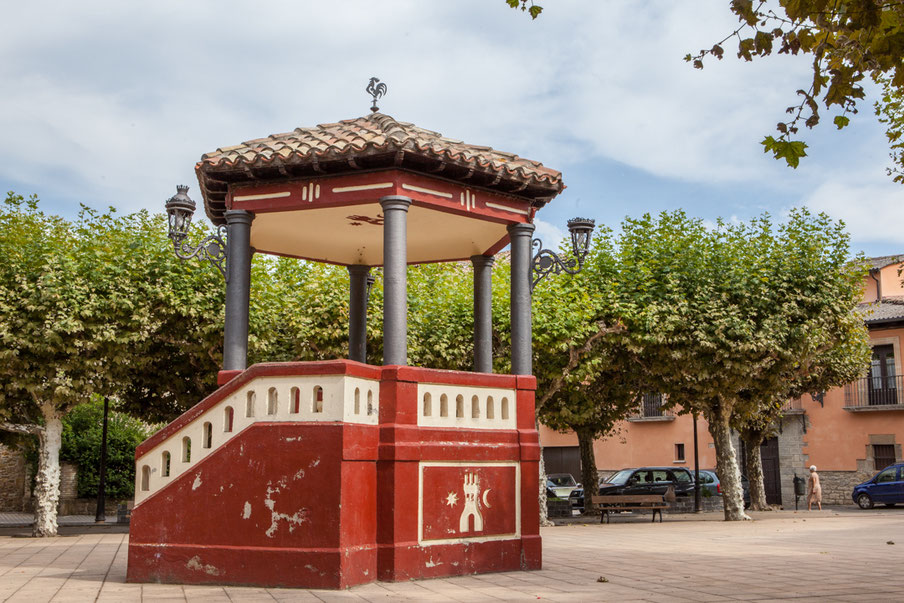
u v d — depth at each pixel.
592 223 11.70
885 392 33.41
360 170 10.04
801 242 22.25
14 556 12.67
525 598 7.93
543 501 21.66
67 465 29.41
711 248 22.36
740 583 9.18
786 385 23.58
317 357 19.86
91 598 7.93
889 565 11.15
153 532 9.12
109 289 17.27
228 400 9.21
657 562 11.50
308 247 13.21
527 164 11.27
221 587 8.65
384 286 9.78
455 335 20.23
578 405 23.23
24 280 16.78
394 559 9.06
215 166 10.23
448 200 10.39
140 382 19.88
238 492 8.92
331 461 8.68
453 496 9.77
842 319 22.03
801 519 23.42
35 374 17.08
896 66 5.70
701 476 31.97
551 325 19.69
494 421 10.41
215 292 18.20
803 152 6.13
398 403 9.41
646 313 20.62
